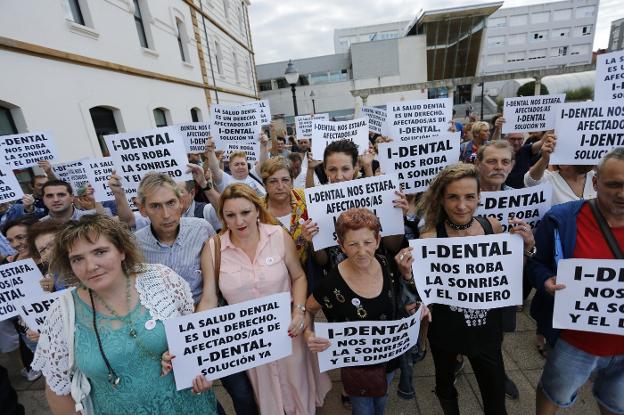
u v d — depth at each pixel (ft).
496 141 8.75
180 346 5.39
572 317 5.65
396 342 6.14
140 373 5.03
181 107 36.86
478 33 100.83
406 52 105.09
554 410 6.65
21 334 9.92
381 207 7.62
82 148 20.84
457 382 8.89
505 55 202.08
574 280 5.51
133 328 4.96
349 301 6.06
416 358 8.46
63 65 19.84
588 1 191.11
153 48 31.50
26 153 13.75
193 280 7.27
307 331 6.43
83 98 21.35
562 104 8.46
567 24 195.42
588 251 5.53
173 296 5.52
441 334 6.62
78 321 4.82
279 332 6.17
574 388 6.21
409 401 8.54
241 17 68.08
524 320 10.99
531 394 8.27
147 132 10.07
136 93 27.89
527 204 7.85
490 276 6.20
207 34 47.09
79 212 13.75
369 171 11.04
